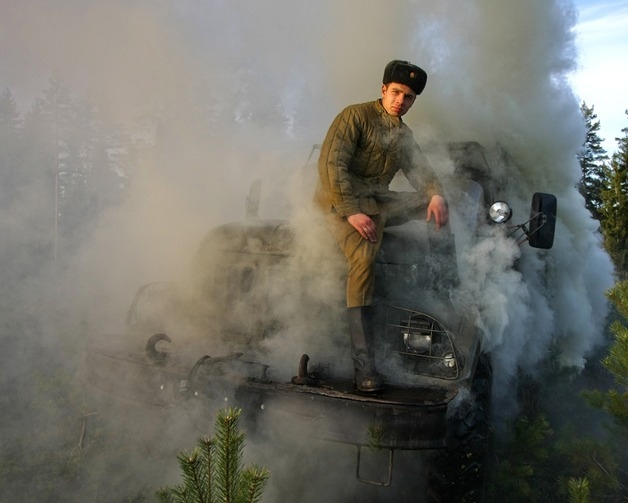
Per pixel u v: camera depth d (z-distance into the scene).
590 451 3.41
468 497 2.78
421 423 2.47
